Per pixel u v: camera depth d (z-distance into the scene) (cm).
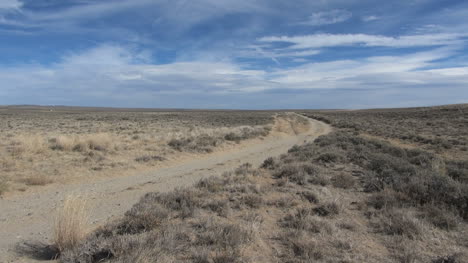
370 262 438
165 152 1734
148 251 419
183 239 490
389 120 6931
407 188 773
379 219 612
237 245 469
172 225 548
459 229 564
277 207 700
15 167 1153
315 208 687
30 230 603
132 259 396
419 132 3691
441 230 559
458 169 1027
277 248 480
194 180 1130
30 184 969
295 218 602
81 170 1199
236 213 650
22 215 698
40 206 769
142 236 486
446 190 709
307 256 440
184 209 634
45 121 5334
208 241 482
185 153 1794
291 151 1772
